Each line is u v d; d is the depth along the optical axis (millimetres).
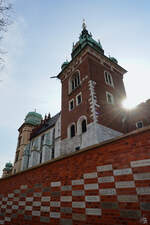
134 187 3920
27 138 40844
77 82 22844
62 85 26141
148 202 3543
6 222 7441
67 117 20875
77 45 28516
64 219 5074
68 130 19344
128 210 3797
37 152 30078
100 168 4883
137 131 4473
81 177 5273
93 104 17078
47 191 6211
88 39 27344
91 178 4973
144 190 3721
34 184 7008
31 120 44781
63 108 22781
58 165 6371
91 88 18422
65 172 5922
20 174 8320
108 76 23672
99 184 4680
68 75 25234
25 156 33750
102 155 5035
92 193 4727
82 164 5484
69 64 25453
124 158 4449
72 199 5172
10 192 8281
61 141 19969
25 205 6895
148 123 18531
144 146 4180
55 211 5500
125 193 4023
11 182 8680
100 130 15633
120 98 22703
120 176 4312
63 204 5367
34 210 6332
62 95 24781
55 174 6277
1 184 9516
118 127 18641
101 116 16984
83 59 22688
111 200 4215
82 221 4578
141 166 4012
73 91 21891
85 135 16297
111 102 20375
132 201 3814
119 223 3820
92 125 15945
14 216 7172
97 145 5328
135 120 20188
